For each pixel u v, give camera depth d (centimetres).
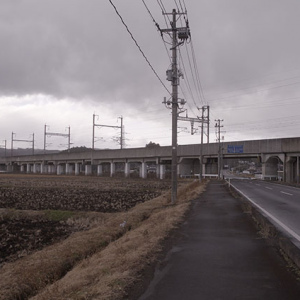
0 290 668
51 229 1608
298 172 5409
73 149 15750
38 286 686
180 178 7394
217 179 6431
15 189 4034
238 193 2695
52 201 2748
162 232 1030
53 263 818
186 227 1161
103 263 704
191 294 533
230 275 628
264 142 5912
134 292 543
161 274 635
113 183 5444
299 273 636
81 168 14250
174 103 2066
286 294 531
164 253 794
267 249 830
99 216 1894
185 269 667
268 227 1041
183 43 2027
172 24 1977
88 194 3366
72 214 1989
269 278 609
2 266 949
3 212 2008
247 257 756
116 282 571
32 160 12394
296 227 1147
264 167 6219
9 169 14288
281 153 5706
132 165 15900
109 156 8950
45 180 6425
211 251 812
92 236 1142
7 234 1480
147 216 1650
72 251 933
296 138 5391
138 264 686
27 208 2333
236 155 6662
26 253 1119
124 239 971
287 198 2341
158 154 7700
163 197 2609
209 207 1772
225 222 1266
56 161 11269
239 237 984
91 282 594
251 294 532
